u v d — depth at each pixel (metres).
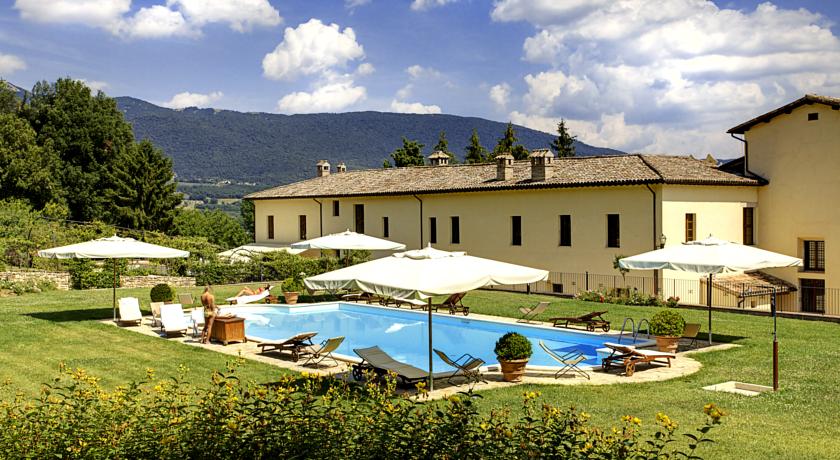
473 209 38.97
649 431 11.17
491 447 6.85
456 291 12.92
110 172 64.50
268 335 24.55
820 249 32.31
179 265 38.94
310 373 16.20
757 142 34.50
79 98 64.88
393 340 23.55
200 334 22.09
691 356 17.86
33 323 23.50
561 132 80.88
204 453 7.07
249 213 110.00
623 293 30.02
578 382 15.26
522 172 38.81
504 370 15.47
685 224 31.53
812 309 32.47
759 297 31.69
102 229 48.03
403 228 42.91
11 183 55.56
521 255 36.59
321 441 7.07
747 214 34.41
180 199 67.25
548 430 7.27
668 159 35.25
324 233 48.06
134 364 17.45
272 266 41.19
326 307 31.27
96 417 8.09
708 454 9.91
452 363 15.17
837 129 31.02
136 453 7.18
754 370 15.98
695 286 31.59
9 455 7.27
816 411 12.34
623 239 32.09
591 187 32.94
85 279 35.19
